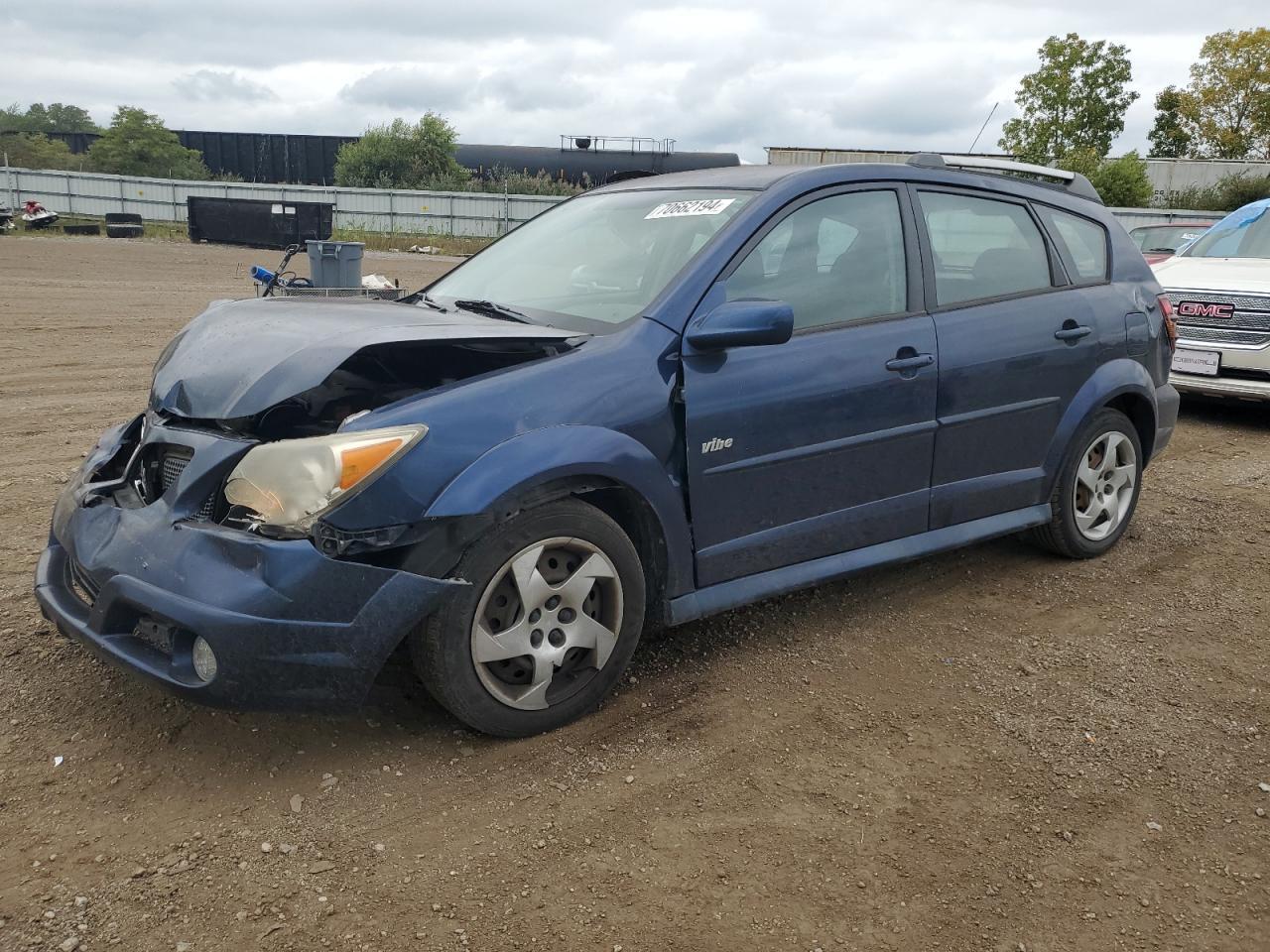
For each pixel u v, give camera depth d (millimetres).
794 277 3670
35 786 2803
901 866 2588
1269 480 6594
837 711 3371
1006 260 4398
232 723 3139
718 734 3199
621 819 2746
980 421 4184
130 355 10555
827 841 2678
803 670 3660
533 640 3064
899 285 3965
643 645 3832
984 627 4094
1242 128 52906
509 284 4020
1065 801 2889
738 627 4023
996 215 4410
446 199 43156
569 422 3041
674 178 4340
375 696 3326
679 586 3398
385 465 2748
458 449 2850
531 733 3127
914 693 3512
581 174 51812
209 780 2855
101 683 3365
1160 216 35844
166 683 2734
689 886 2488
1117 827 2777
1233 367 7930
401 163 52781
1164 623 4180
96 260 23500
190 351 3283
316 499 2693
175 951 2227
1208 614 4289
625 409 3156
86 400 8211
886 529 3980
